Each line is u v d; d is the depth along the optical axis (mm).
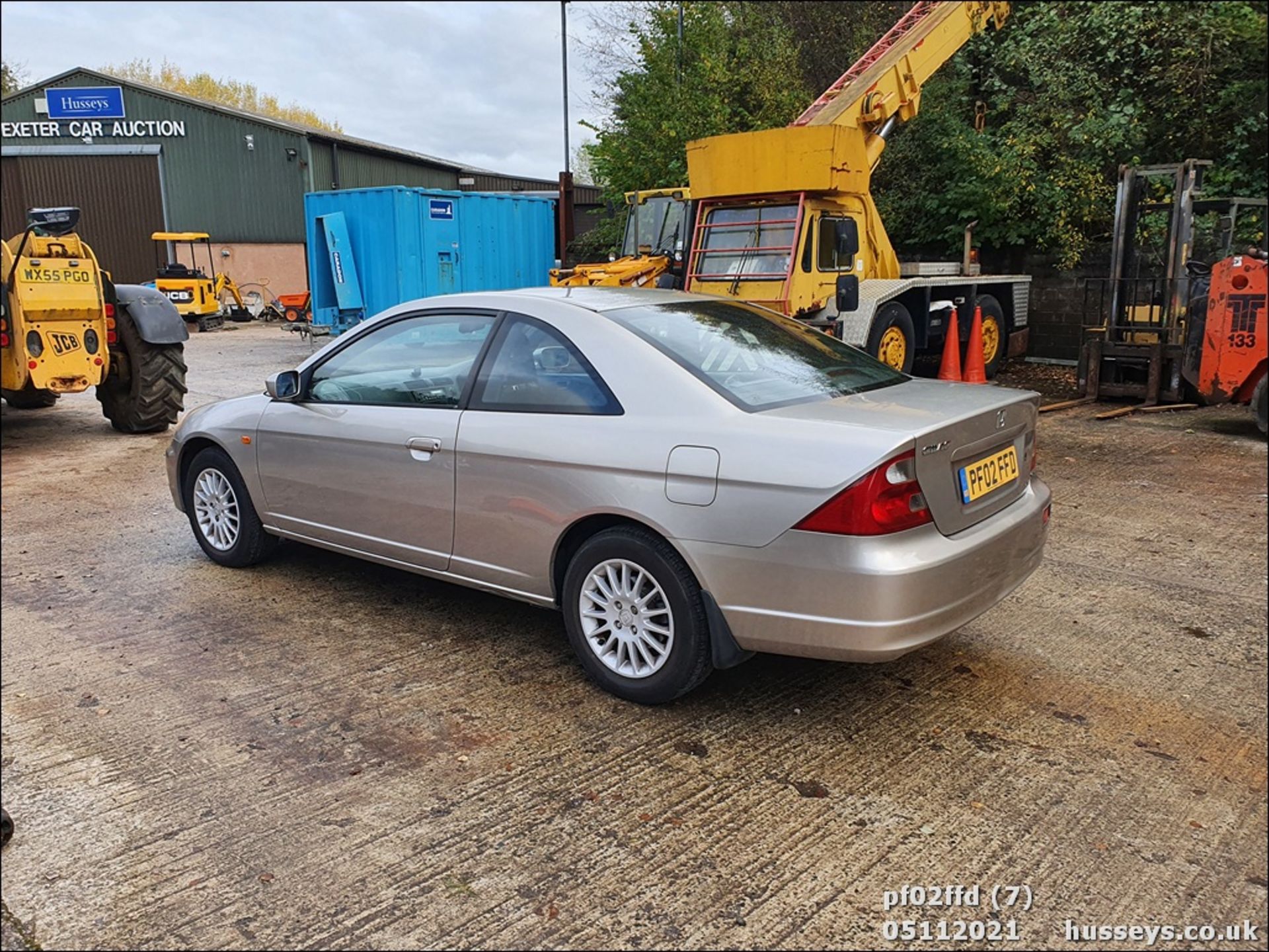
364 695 3654
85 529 5945
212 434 4949
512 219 17266
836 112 10984
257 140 28719
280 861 2652
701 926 2393
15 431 9562
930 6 13180
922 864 2635
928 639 3057
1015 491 3580
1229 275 8633
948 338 11023
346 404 4387
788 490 3008
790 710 3525
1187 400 10539
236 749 3258
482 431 3775
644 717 3473
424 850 2699
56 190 28859
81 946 2328
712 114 16719
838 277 9812
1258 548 5488
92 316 8266
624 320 3738
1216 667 3895
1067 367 14133
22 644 4145
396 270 14922
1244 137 14414
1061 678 3791
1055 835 2762
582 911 2449
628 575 3475
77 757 3197
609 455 3391
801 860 2652
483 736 3342
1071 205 13898
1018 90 15633
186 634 4258
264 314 27172
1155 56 14977
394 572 5082
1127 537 5707
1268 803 2922
